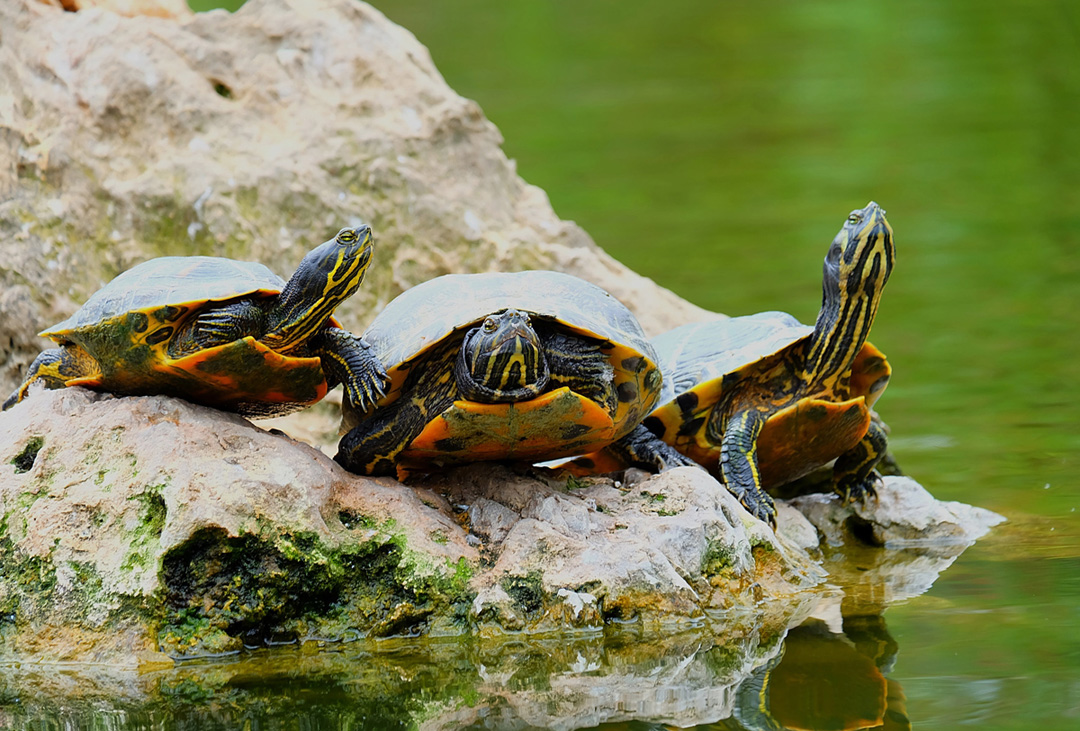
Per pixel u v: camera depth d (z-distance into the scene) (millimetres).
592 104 53531
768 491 16812
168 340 11750
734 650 10891
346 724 9305
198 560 11250
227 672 10680
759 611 12164
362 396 12453
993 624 11242
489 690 10039
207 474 11477
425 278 20781
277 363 11906
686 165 44000
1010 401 21141
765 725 8977
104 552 11312
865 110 50281
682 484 13023
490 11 74750
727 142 46688
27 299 18344
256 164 20188
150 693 10141
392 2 76500
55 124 19656
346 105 21391
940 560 13984
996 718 8883
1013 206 37188
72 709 9781
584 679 10266
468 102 22297
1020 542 14438
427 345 12172
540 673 10469
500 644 11328
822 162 43344
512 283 13188
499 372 11516
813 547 14820
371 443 12734
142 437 11852
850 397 15766
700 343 15703
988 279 30391
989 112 48656
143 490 11453
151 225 19438
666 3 75375
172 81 20406
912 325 26734
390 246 20703
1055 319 26672
